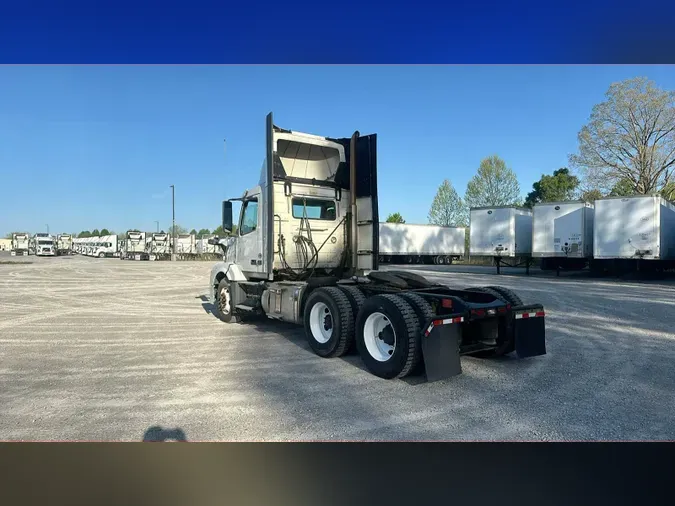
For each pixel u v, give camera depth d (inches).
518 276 929.5
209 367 236.5
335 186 336.5
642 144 1209.4
